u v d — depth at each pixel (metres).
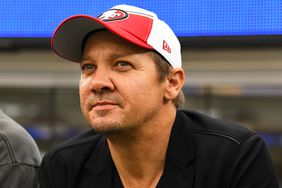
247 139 1.90
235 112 4.00
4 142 2.08
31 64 3.81
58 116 4.46
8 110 4.56
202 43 3.17
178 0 3.18
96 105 1.71
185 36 3.17
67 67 3.81
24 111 4.59
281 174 4.15
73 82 3.87
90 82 1.73
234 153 1.86
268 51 3.35
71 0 3.31
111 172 1.94
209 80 3.64
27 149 2.15
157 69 1.78
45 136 4.51
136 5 3.22
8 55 3.75
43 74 3.85
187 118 2.01
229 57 3.50
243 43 3.12
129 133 1.76
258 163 1.86
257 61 3.49
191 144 1.90
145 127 1.79
